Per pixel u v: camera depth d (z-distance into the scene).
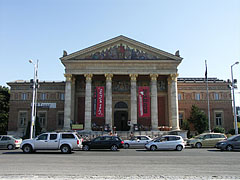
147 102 48.00
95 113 47.66
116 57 49.97
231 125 56.06
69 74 49.50
